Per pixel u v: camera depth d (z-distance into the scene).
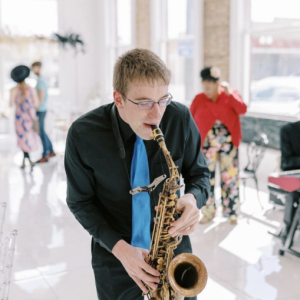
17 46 9.84
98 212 1.60
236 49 6.26
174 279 1.41
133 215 1.57
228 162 4.35
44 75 10.23
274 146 5.79
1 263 1.96
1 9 9.61
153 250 1.52
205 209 4.46
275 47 5.79
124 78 1.35
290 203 3.68
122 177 1.56
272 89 5.92
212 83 4.20
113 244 1.50
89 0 10.43
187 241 1.71
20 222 4.60
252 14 6.12
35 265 3.57
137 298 1.69
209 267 3.47
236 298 3.00
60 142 8.89
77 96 10.65
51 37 10.09
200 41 6.89
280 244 3.90
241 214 4.71
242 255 3.69
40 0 9.93
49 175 6.74
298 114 5.53
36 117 7.09
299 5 5.37
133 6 9.03
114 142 1.54
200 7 6.79
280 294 3.05
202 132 4.30
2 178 6.53
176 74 7.93
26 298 3.05
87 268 3.53
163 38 8.24
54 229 4.40
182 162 1.69
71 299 3.05
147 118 1.35
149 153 1.58
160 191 1.61
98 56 10.69
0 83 9.88
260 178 6.00
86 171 1.57
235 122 4.30
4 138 9.80
